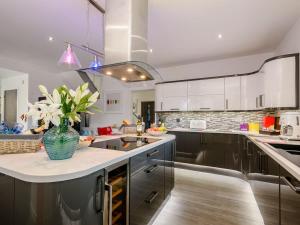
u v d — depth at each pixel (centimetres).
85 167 97
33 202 87
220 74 416
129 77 268
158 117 476
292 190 111
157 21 251
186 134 386
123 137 227
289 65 254
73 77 555
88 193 99
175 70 471
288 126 229
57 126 115
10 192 97
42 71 519
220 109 382
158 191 196
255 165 223
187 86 418
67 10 233
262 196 185
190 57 400
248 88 352
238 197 246
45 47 362
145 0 201
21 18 253
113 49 199
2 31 293
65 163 104
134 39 193
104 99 550
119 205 140
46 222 85
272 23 256
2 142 124
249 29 273
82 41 326
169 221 188
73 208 92
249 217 196
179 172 362
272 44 329
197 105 405
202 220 191
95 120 557
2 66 426
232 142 341
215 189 274
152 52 371
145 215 166
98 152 136
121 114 522
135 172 148
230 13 231
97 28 281
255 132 337
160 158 203
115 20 197
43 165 99
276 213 142
